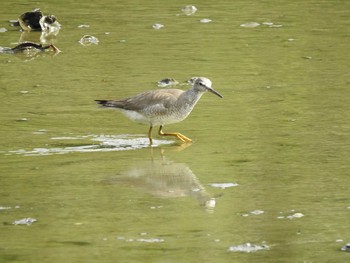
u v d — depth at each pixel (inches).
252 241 465.7
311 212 503.8
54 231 480.4
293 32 967.6
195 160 600.7
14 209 512.1
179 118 644.7
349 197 526.0
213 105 729.0
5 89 772.6
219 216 500.1
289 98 741.9
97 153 616.4
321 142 630.5
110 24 1010.7
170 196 533.6
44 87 778.8
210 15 1049.5
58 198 529.3
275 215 500.1
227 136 651.5
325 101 731.4
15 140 640.4
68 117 697.6
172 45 919.0
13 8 1082.7
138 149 628.1
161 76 810.8
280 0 1125.1
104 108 706.8
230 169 579.2
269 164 586.9
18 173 572.1
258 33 964.0
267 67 836.6
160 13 1059.9
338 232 475.5
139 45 921.5
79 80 800.3
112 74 818.2
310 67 834.8
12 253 451.2
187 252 452.1
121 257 446.6
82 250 455.5
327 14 1048.8
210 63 852.0
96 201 524.7
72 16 1047.6
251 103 730.8
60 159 601.6
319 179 556.4
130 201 525.3
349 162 587.5
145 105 642.8
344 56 872.3
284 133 652.7
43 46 907.4
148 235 474.6
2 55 892.0
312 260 441.4
